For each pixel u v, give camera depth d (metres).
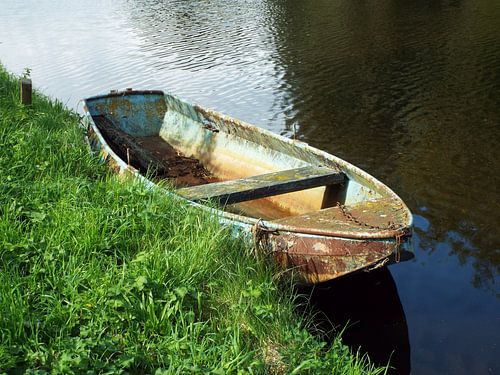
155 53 18.45
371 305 6.18
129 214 5.84
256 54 17.86
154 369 4.11
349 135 11.47
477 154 10.33
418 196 8.85
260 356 4.49
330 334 5.73
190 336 4.38
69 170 7.17
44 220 5.61
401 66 15.77
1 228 5.37
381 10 23.17
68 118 10.02
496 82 14.09
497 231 7.79
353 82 14.68
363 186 6.86
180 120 10.20
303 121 12.36
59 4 29.33
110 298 4.55
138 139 10.30
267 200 8.04
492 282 6.68
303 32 20.47
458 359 5.46
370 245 5.42
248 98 13.95
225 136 9.22
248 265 5.61
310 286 5.98
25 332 4.24
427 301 6.35
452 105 12.79
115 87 15.06
